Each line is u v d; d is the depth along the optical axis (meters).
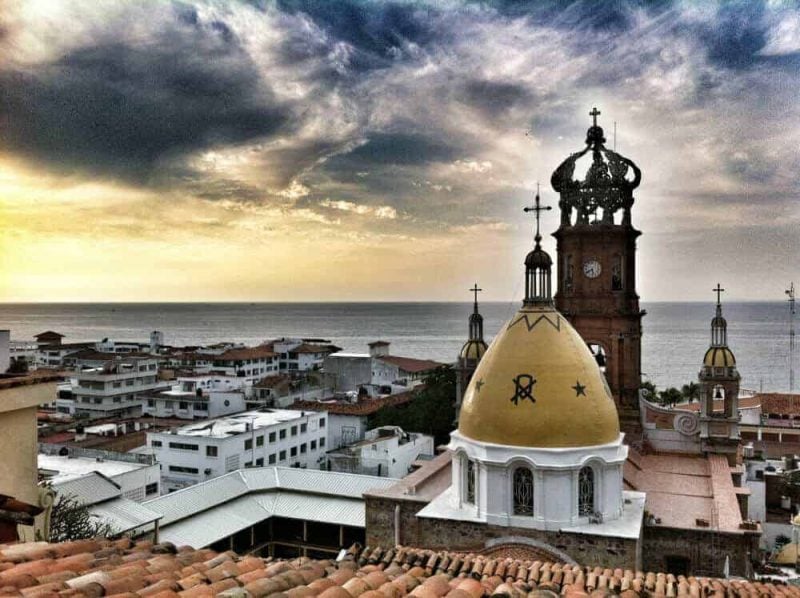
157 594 12.92
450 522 40.56
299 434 97.50
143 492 69.81
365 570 17.55
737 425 61.28
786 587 23.70
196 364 182.00
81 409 130.50
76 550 16.53
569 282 63.41
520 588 17.42
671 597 19.00
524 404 39.66
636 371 61.75
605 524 39.41
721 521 43.41
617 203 62.38
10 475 19.92
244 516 65.88
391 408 109.38
